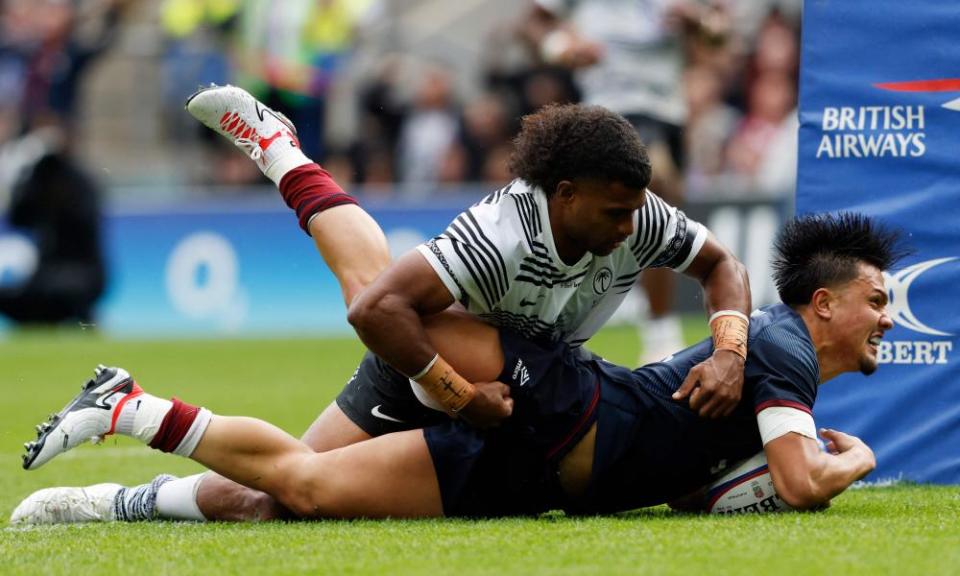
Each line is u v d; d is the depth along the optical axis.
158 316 51.81
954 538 11.94
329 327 51.00
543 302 13.94
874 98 17.30
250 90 54.12
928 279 17.19
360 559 11.42
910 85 17.19
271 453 14.00
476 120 51.25
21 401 31.77
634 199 13.38
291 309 51.22
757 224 46.50
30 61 56.94
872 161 17.33
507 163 14.12
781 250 14.63
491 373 13.82
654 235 14.54
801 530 12.41
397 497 13.92
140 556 11.92
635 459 14.23
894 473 17.28
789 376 13.82
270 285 51.31
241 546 12.25
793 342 14.01
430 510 14.03
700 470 14.30
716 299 14.72
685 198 46.62
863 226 14.41
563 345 14.36
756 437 14.14
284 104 53.72
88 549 12.40
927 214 17.17
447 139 52.06
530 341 14.13
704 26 29.52
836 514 13.63
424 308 13.63
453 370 13.63
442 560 11.28
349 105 55.00
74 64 57.12
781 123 51.53
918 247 17.20
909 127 17.20
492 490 14.17
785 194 46.38
